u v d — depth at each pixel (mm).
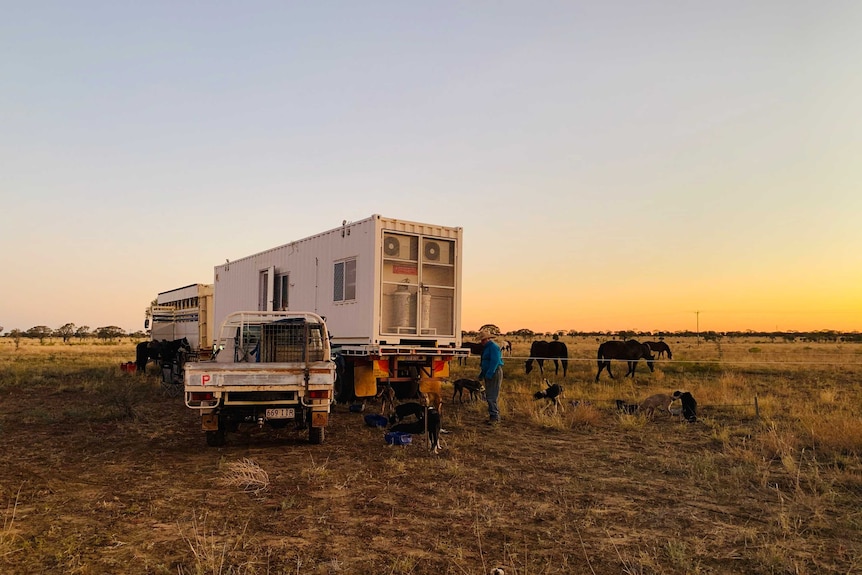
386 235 13289
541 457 8445
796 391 16922
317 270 15266
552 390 12375
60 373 21969
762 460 8078
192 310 22875
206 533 5180
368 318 13078
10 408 13219
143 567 4410
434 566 4547
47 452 8617
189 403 8633
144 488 6664
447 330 14016
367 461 8133
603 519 5734
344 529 5348
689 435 10109
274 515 5719
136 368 22719
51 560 4500
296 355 10555
